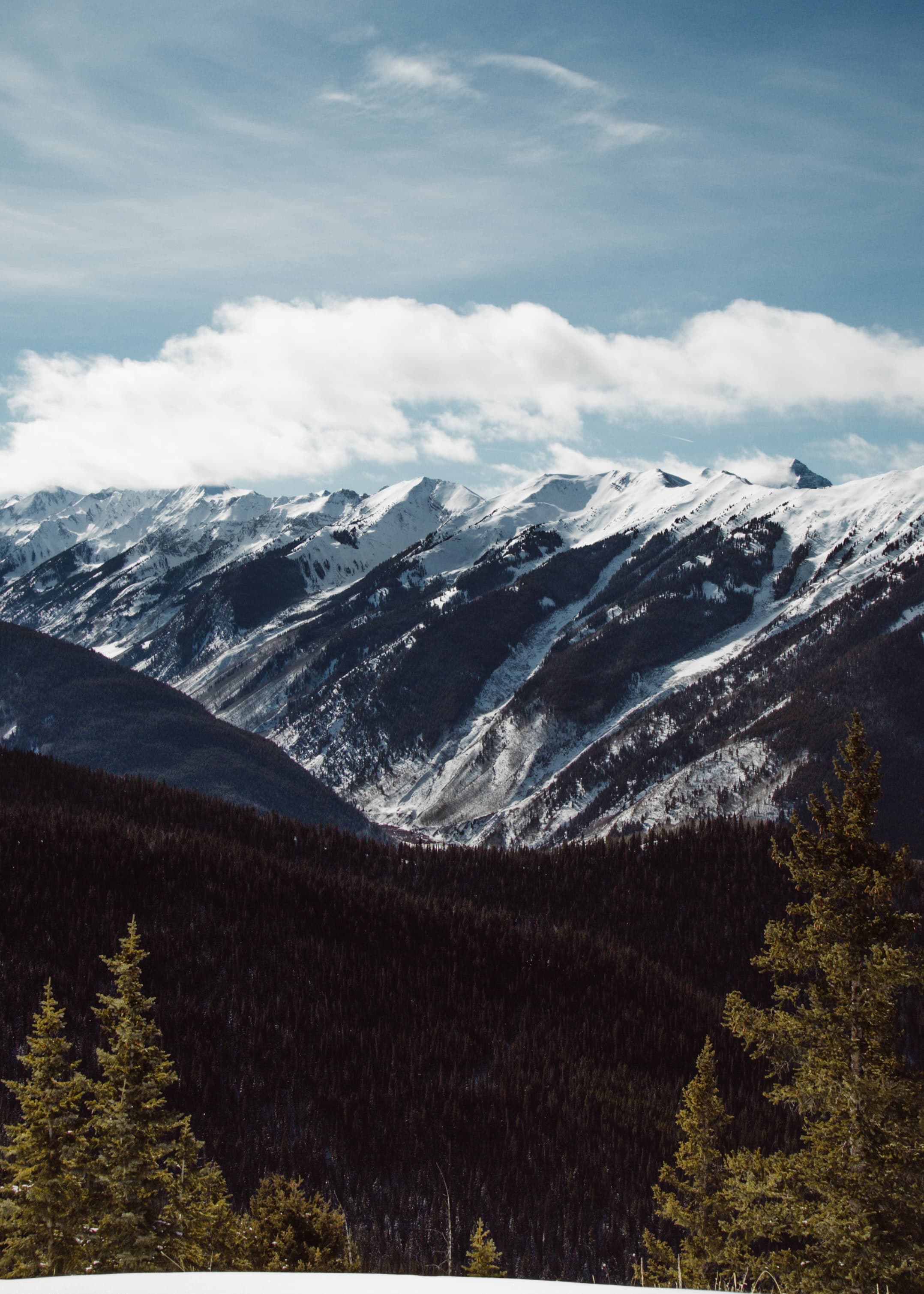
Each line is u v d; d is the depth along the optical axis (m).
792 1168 21.52
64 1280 6.23
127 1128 28.69
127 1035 30.16
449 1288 6.51
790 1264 20.45
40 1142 28.44
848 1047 21.34
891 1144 20.12
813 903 22.23
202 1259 29.64
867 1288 19.05
